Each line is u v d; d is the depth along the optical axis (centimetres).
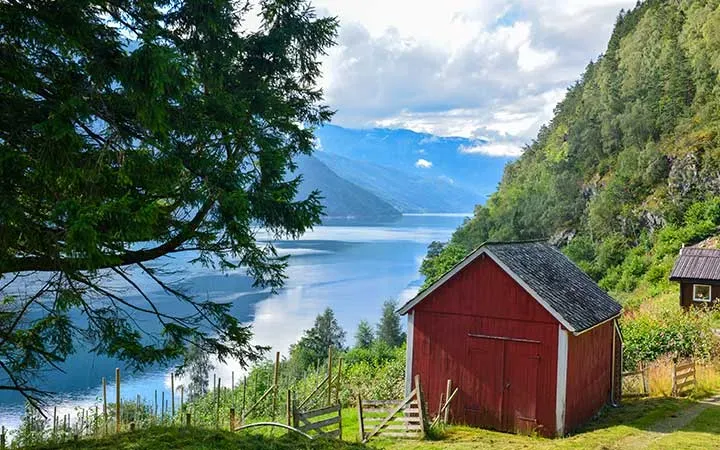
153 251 1148
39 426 1831
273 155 1225
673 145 8956
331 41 1519
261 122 1353
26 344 1027
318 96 1580
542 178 13075
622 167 9406
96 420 1928
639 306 4822
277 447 1265
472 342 2075
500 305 2034
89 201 888
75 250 825
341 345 7538
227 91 1327
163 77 893
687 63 10188
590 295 2311
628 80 11875
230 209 1048
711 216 7175
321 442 1396
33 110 903
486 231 12031
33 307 1228
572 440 1773
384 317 7981
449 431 1950
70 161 866
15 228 863
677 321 3178
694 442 1706
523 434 1952
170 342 1129
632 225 8512
